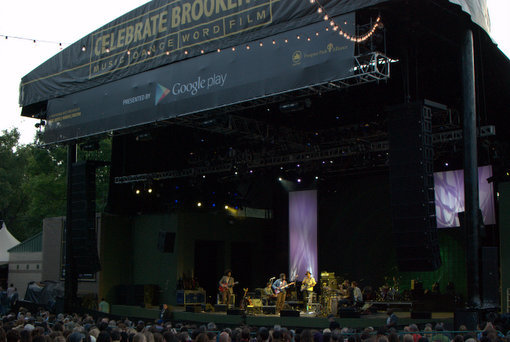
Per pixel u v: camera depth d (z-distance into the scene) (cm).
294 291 2744
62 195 5100
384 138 2534
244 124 2347
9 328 1025
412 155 1474
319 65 1540
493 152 2459
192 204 3070
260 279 3238
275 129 2486
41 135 2536
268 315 2200
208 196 3097
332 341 818
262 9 1683
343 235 3028
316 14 1562
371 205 2958
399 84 2069
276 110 2270
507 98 2052
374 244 2922
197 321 2300
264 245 3278
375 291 2767
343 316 1973
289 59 1608
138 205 3039
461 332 1091
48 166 5338
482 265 1410
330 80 1514
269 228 3300
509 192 1966
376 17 1541
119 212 2961
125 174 2967
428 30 1541
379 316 2112
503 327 1338
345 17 1497
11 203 6275
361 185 3005
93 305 2753
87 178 2466
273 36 1656
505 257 1952
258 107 2214
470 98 1477
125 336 894
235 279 3161
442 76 1989
